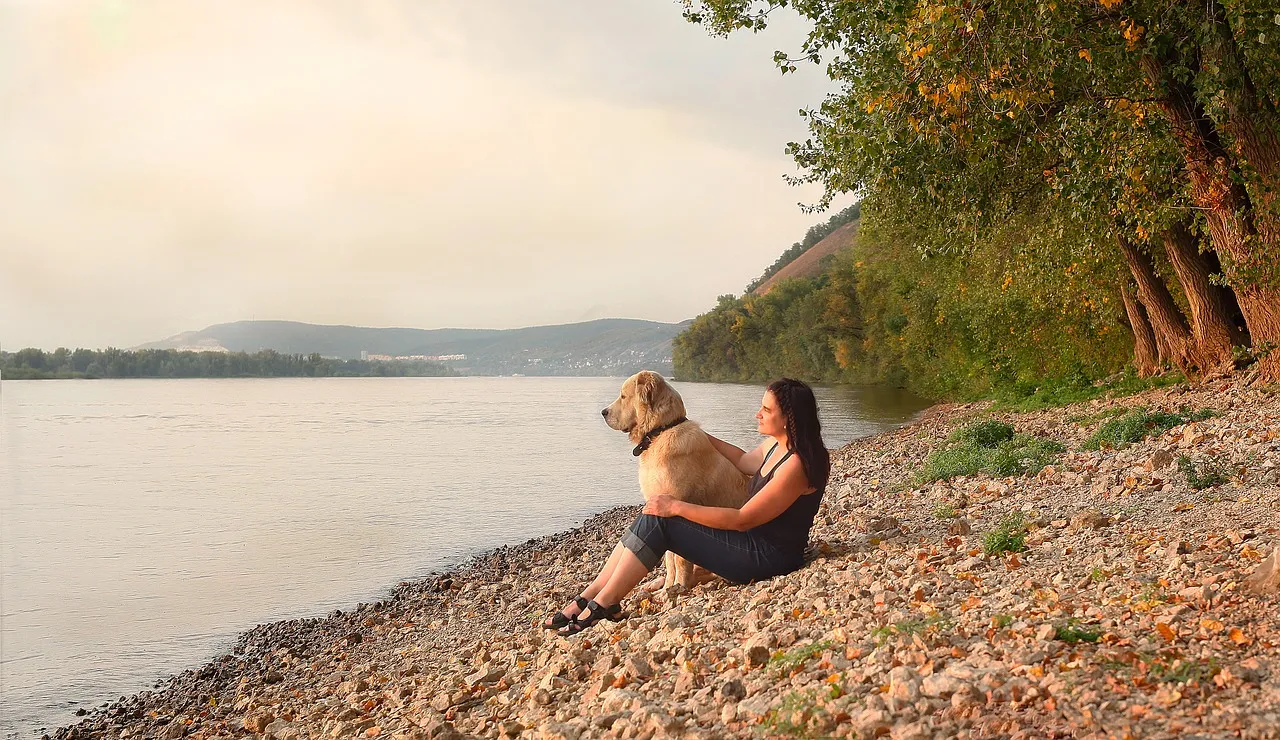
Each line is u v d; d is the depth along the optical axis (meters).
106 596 11.67
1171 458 8.95
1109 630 3.72
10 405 87.50
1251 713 2.69
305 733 5.93
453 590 10.98
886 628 4.16
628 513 16.11
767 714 3.45
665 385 6.39
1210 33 11.29
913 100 11.21
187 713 7.41
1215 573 4.43
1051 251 20.00
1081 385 25.62
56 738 7.06
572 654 5.26
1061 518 7.28
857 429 30.75
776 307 101.94
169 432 48.50
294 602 11.17
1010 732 2.86
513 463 28.06
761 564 6.05
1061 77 10.82
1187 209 13.84
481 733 4.59
